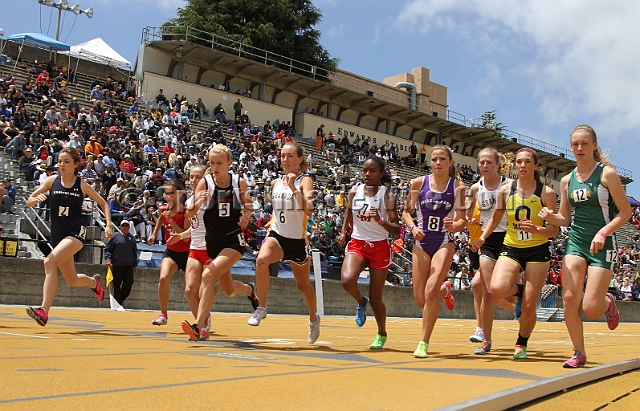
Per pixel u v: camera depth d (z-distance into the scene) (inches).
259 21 1517.0
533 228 211.5
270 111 1289.4
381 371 167.3
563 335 449.4
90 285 278.8
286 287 643.5
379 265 244.8
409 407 112.0
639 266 1423.5
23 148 713.6
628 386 171.5
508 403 126.0
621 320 1023.6
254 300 310.8
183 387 124.4
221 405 107.2
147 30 1180.5
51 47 1115.3
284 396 119.2
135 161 794.2
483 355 242.4
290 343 260.5
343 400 117.6
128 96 1058.7
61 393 112.7
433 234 227.6
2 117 749.9
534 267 224.7
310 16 1630.2
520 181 230.1
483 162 280.8
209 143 967.0
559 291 996.6
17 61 1019.9
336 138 1402.6
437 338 349.1
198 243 269.0
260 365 170.4
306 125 1352.1
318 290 633.6
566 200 213.0
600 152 207.3
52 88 896.3
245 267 653.3
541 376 167.5
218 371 152.6
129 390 118.4
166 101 1092.5
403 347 265.7
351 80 1626.5
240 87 1321.4
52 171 631.8
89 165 677.9
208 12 1502.2
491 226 244.2
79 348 195.6
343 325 459.5
